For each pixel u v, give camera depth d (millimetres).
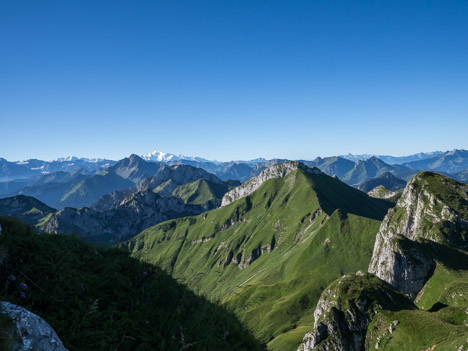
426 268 157125
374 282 133125
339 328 119938
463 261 158125
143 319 8633
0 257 8055
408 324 105250
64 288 8398
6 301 7000
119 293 9289
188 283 11156
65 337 7039
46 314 7422
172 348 7809
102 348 7242
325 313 127250
